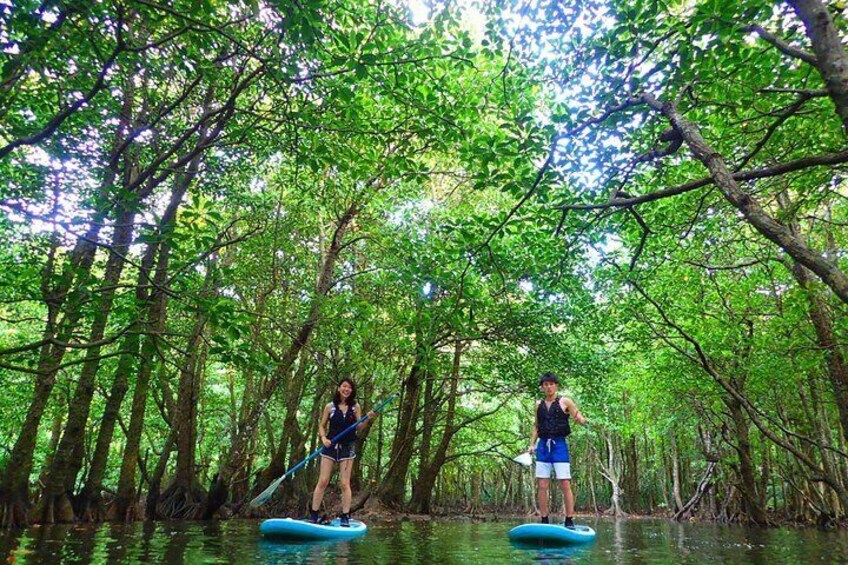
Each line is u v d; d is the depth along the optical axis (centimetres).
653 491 3616
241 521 1095
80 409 914
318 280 1373
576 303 1311
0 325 1284
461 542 630
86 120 730
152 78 776
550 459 738
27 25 423
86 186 766
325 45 630
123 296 532
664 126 637
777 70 593
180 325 1261
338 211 1387
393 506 1586
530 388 1443
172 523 971
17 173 748
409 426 1636
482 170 608
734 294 1230
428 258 1003
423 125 715
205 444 2277
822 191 737
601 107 571
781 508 2298
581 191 671
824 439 1484
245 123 778
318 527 664
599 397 1623
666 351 1430
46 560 416
